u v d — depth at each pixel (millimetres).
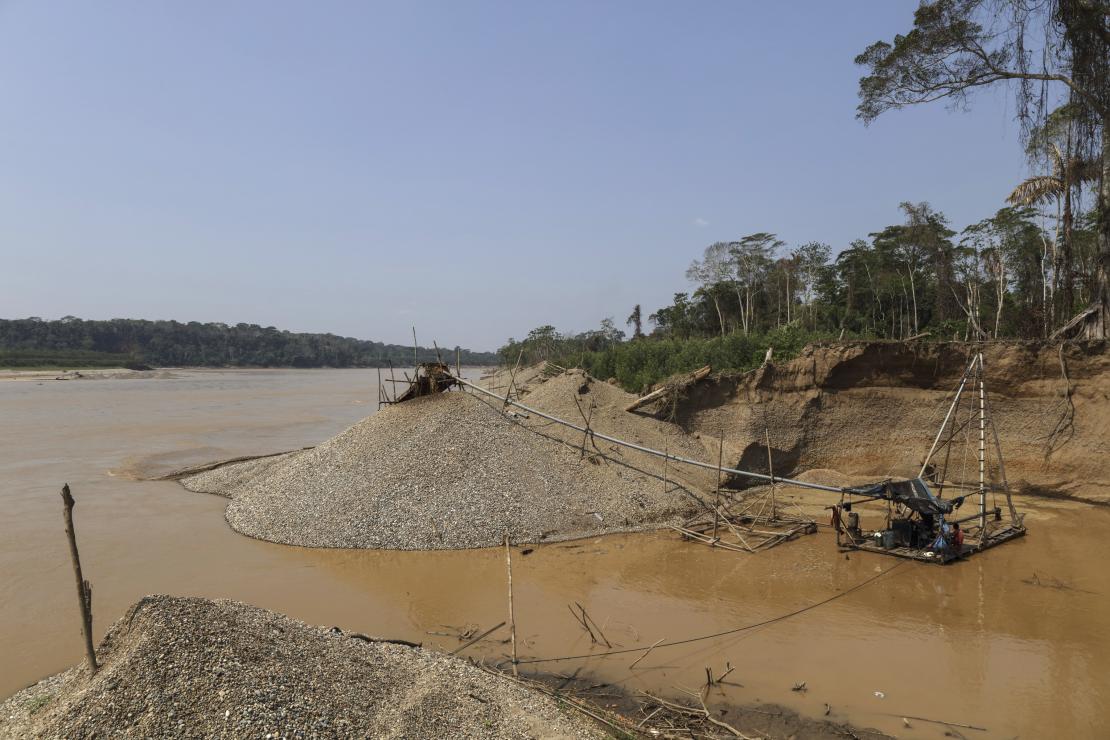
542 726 7914
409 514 18391
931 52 21875
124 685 7176
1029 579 14789
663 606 13273
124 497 23016
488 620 12594
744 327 63375
